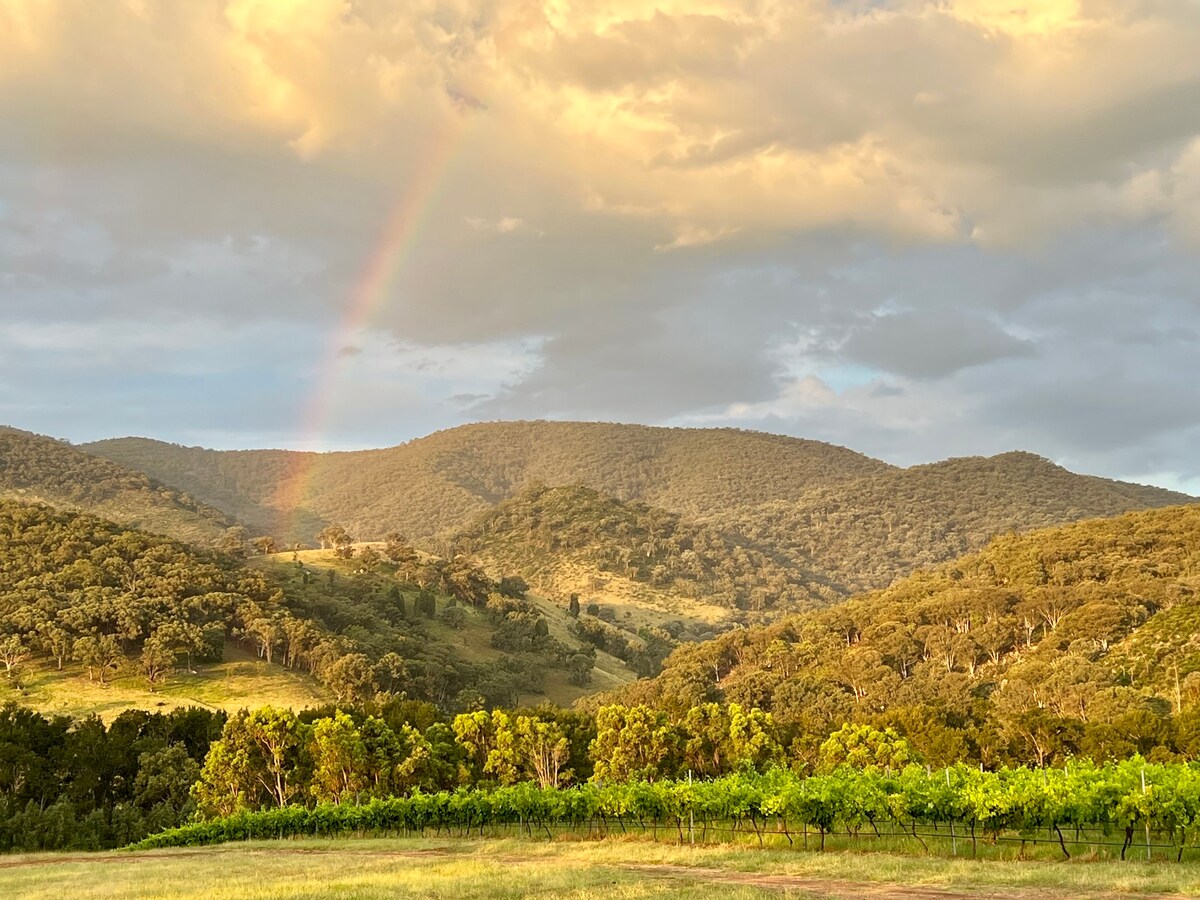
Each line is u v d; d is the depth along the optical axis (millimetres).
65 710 131250
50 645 143625
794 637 197500
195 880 36094
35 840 69562
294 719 76688
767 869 35688
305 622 170875
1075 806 35750
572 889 30234
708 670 187000
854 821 43125
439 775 78188
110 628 153250
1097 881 28719
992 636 157375
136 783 84562
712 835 49219
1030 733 87500
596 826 55844
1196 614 133375
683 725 89562
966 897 27297
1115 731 82938
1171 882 27688
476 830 58312
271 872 38750
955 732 90062
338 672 151125
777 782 50625
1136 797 34719
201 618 163375
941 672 152875
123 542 192375
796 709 143500
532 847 48562
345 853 48938
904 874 32250
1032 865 33969
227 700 140875
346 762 71375
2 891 35844
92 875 41094
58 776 84812
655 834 50719
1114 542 192125
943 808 39688
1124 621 141375
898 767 76062
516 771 79062
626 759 79750
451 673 180125
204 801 73062
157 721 95500
